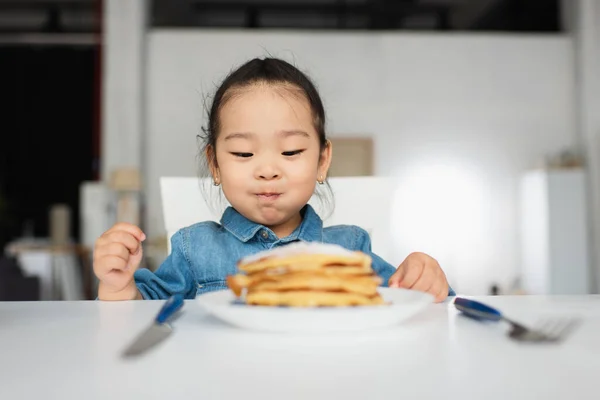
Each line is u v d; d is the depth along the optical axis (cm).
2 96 920
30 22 827
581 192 607
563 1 689
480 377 31
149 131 654
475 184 659
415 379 31
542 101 667
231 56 657
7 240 848
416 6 744
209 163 99
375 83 665
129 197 585
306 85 90
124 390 29
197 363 35
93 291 582
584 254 603
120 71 637
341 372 33
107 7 640
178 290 93
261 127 82
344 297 46
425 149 662
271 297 46
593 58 648
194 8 746
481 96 667
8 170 941
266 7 745
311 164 85
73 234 932
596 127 645
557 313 57
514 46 668
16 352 38
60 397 28
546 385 30
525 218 649
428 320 51
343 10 750
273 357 37
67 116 926
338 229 108
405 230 652
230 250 96
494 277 648
